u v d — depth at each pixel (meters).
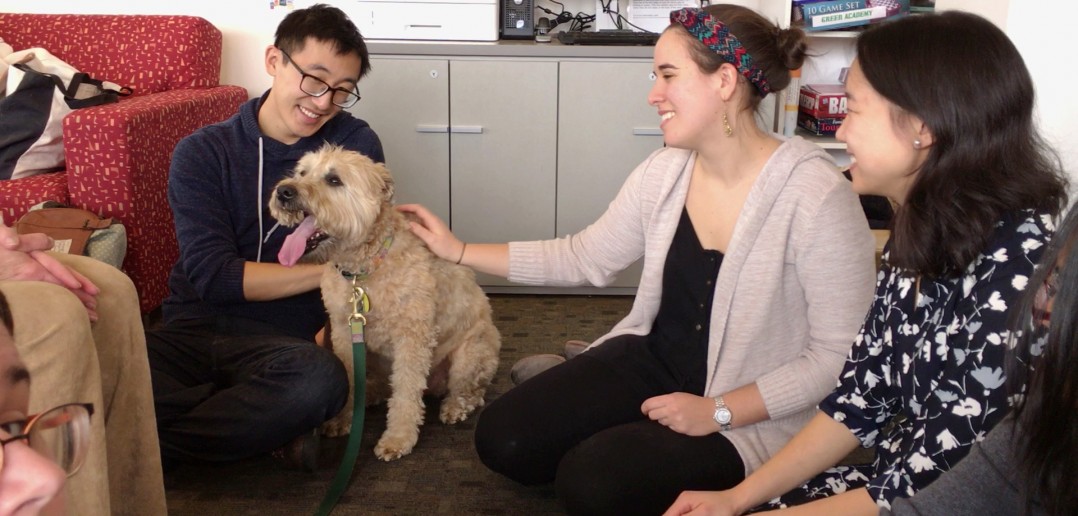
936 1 3.04
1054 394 0.70
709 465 1.46
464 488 1.91
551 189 3.24
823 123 3.38
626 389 1.68
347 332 2.04
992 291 0.98
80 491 1.03
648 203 1.68
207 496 1.86
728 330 1.52
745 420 1.47
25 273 1.12
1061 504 0.71
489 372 2.28
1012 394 0.82
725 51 1.41
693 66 1.44
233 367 1.94
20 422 0.72
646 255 1.66
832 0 3.28
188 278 1.95
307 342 1.94
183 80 3.23
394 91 3.14
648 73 3.12
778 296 1.49
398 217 2.00
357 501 1.85
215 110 3.11
